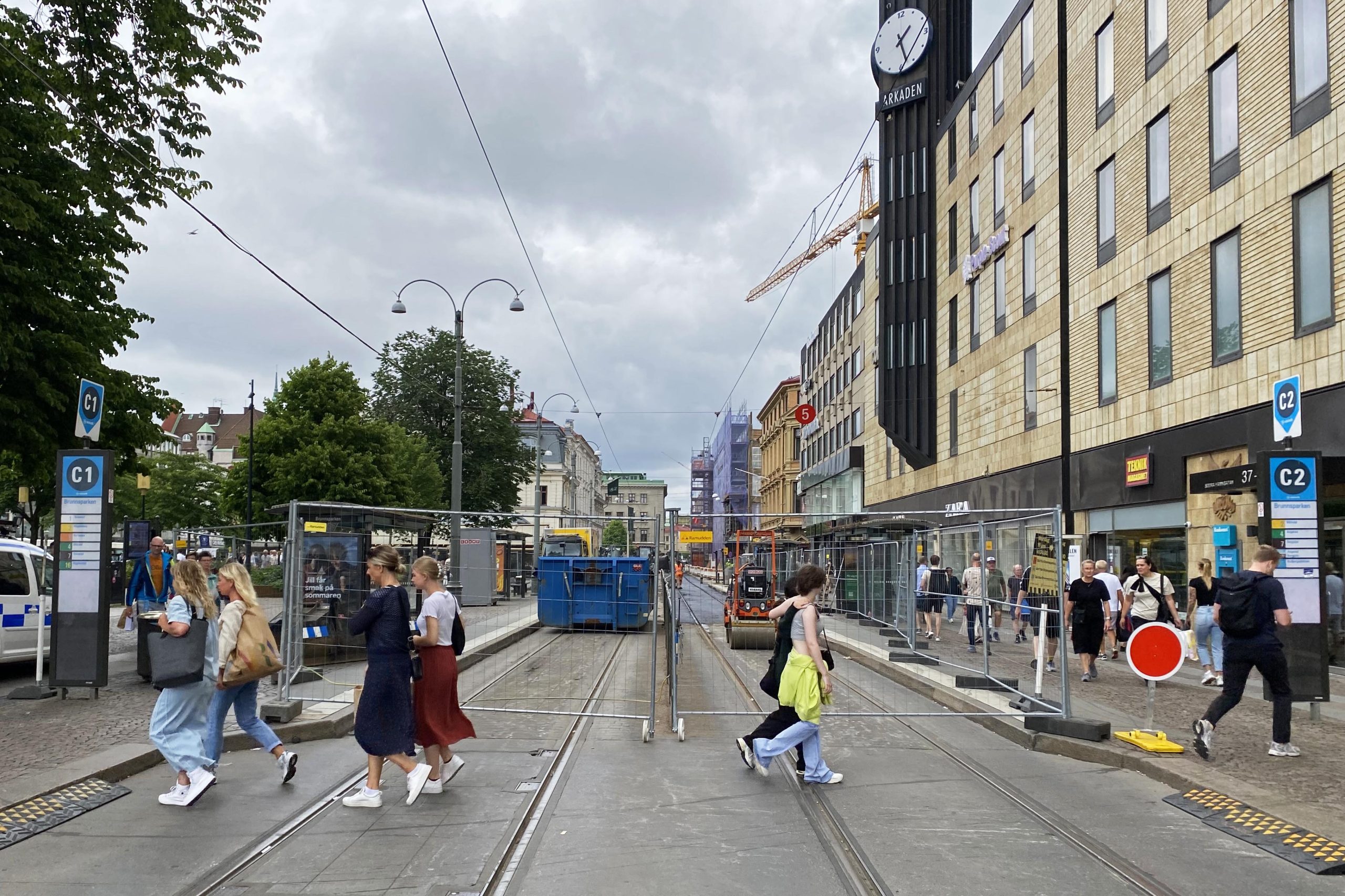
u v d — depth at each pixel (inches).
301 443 1622.8
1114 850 242.8
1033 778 323.3
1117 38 909.8
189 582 284.7
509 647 426.0
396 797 291.3
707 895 210.4
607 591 429.1
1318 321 628.1
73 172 685.9
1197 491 732.7
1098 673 597.0
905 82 1525.6
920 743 389.4
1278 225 666.2
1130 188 884.0
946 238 1433.3
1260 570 339.9
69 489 437.1
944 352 1435.8
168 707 279.4
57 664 434.3
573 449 4094.5
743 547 778.8
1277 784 301.9
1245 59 707.4
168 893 208.4
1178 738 374.0
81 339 715.4
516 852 240.5
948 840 250.5
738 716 448.8
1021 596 438.3
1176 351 800.3
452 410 2110.0
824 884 217.9
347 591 448.8
